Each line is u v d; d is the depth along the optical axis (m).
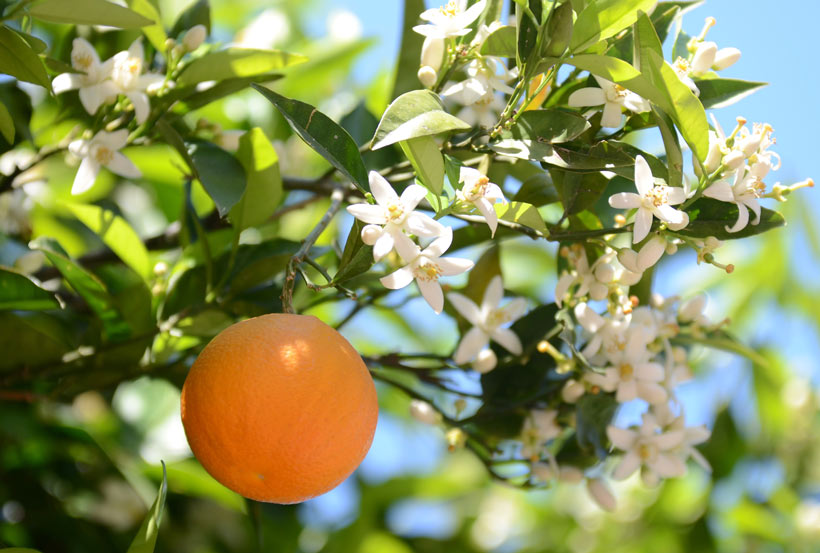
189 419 0.80
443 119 0.82
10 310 0.93
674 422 0.95
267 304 0.96
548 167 0.88
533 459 0.95
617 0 0.84
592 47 0.85
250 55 0.94
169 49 0.94
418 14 0.99
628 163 0.85
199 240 0.99
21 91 0.96
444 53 0.90
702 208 0.86
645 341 0.92
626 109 0.89
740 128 0.85
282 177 0.98
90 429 1.04
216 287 0.96
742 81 0.91
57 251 0.92
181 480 1.03
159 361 0.99
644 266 0.85
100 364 0.98
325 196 1.00
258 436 0.78
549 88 0.92
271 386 0.78
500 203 0.84
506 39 0.88
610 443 0.95
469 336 0.95
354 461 0.80
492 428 0.96
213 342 0.81
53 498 1.03
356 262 0.82
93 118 0.98
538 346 0.93
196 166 0.92
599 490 0.98
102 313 0.96
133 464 1.04
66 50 1.01
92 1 0.85
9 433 0.99
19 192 1.07
